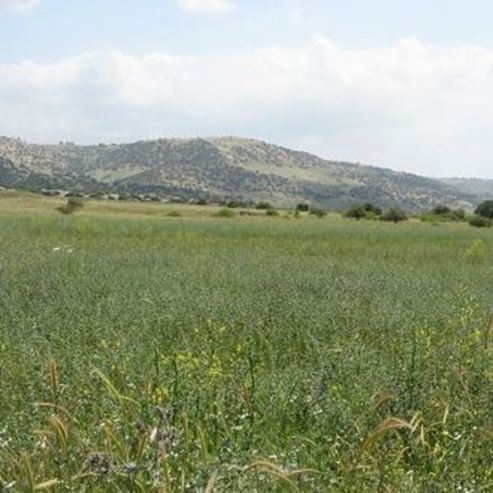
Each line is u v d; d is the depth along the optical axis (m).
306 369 6.68
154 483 3.54
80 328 8.48
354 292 13.08
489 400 5.73
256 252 26.53
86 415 5.23
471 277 17.69
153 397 5.17
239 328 9.28
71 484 3.73
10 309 10.03
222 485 3.59
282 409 5.59
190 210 96.12
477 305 11.02
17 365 6.73
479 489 4.32
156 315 9.43
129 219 55.97
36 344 7.60
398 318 9.70
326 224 57.44
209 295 11.26
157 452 3.71
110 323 8.70
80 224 39.94
